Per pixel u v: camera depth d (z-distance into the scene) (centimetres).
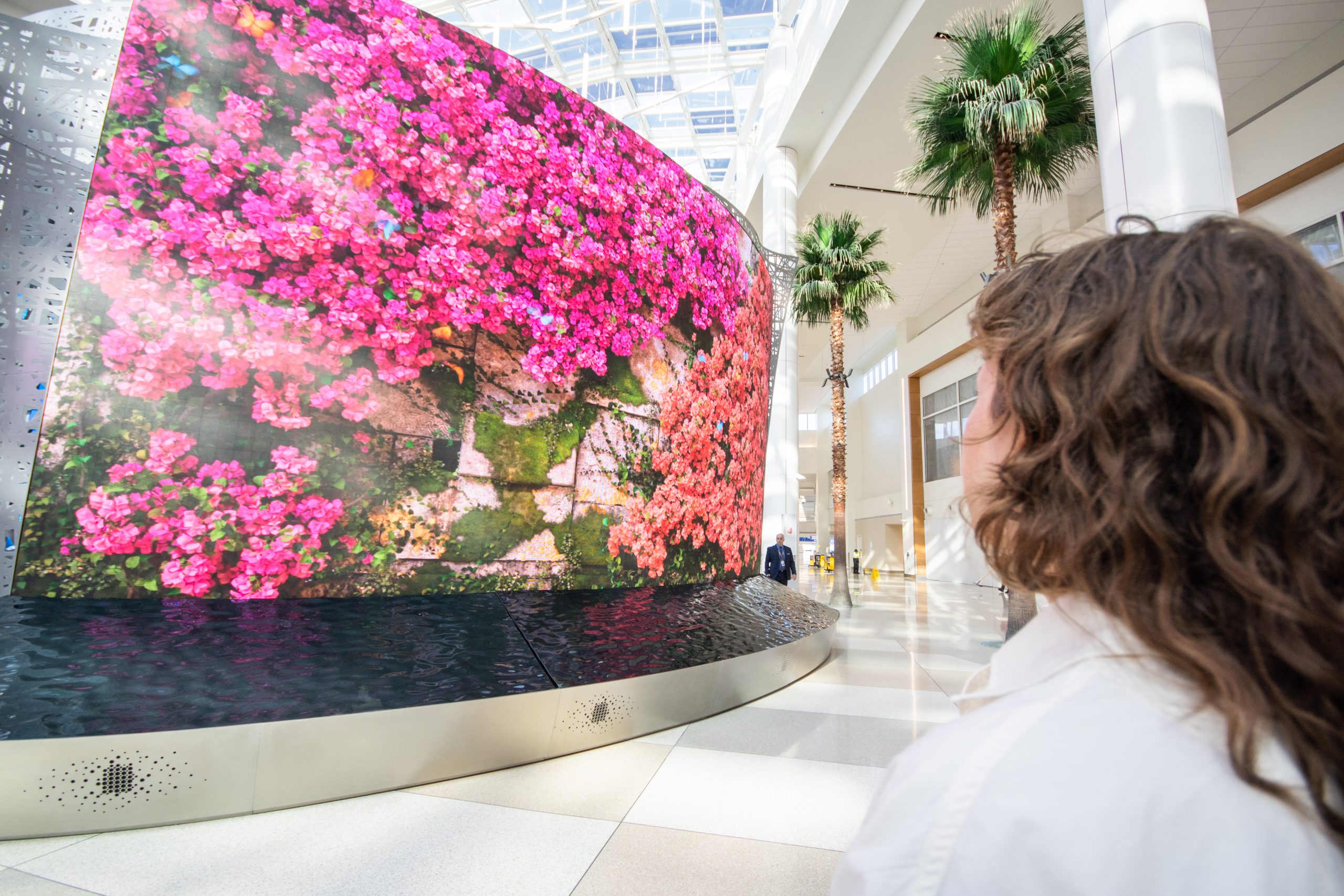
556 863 224
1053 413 40
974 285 2188
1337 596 28
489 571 437
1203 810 29
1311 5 964
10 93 322
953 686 521
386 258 407
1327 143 1006
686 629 457
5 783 219
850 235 1315
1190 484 33
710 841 245
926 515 2530
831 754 346
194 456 349
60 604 307
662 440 554
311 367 382
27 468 315
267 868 211
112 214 338
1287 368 31
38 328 321
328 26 394
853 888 36
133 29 347
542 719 322
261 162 373
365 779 270
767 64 1794
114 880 199
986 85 802
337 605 365
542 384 470
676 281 576
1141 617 33
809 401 4544
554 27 1540
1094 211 1648
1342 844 28
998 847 31
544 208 476
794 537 1487
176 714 246
